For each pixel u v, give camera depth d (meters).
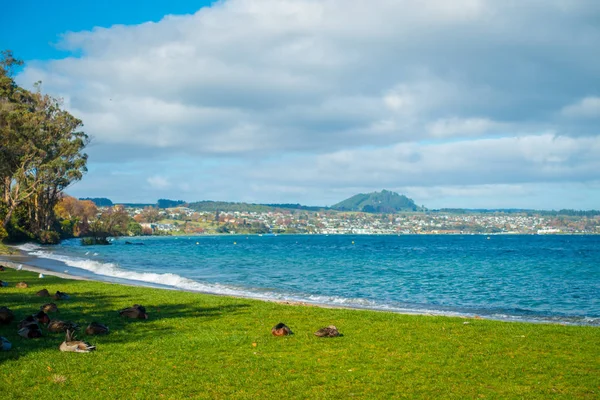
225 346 14.16
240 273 47.88
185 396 10.22
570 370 12.23
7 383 10.77
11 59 74.44
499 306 27.89
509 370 12.20
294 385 10.92
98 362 12.39
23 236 90.06
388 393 10.51
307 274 47.50
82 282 30.47
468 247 128.88
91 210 155.75
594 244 151.12
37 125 73.19
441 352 13.84
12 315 16.39
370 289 35.69
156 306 21.59
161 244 140.62
